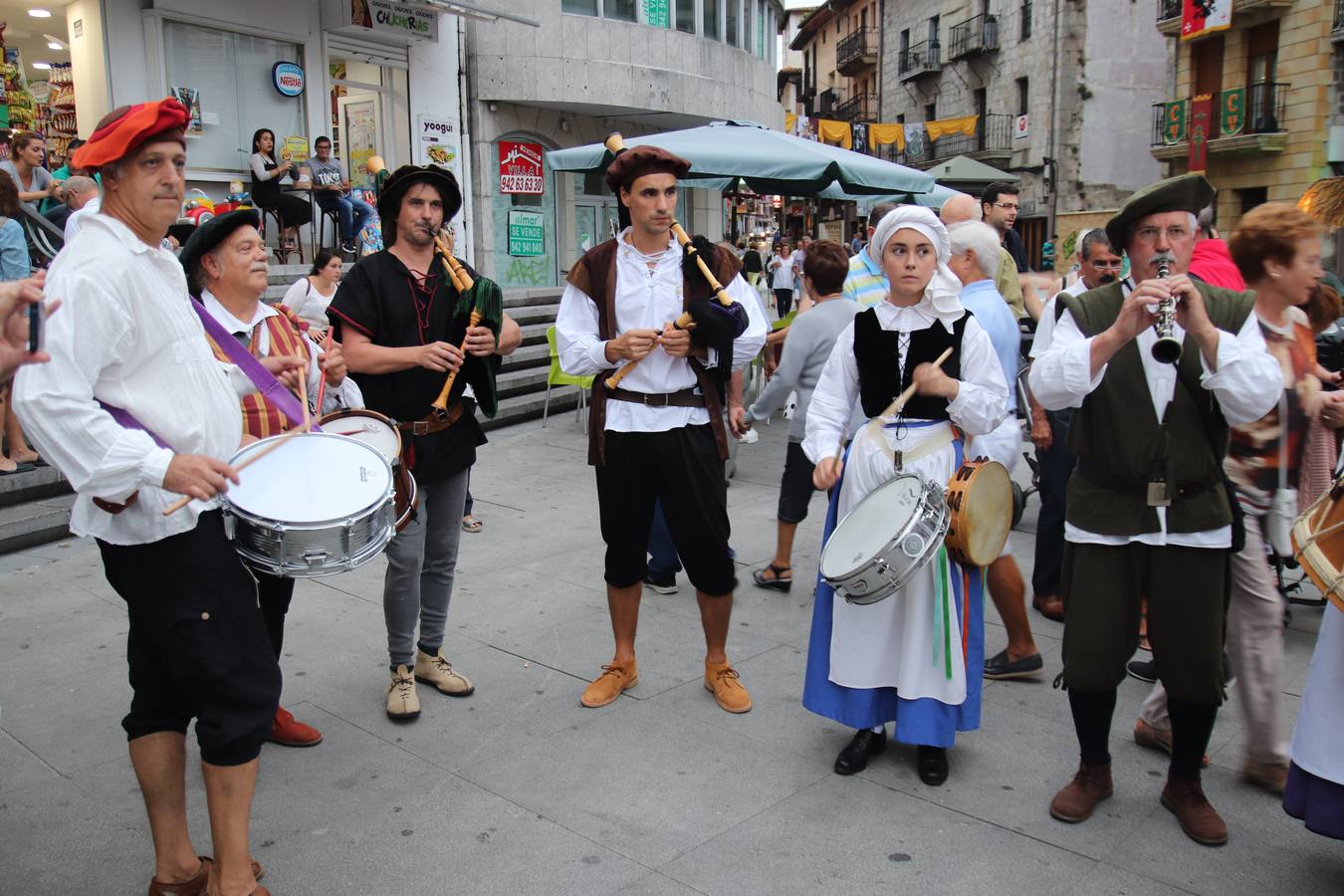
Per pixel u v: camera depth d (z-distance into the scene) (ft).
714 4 60.75
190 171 38.96
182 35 38.50
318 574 8.64
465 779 11.09
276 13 40.96
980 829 10.09
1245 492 10.83
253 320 10.92
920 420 11.16
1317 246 10.52
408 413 12.27
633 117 60.70
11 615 15.79
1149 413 9.58
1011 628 13.71
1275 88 76.89
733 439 25.31
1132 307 8.97
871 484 11.24
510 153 53.88
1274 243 10.52
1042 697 13.28
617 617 13.12
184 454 7.61
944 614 10.58
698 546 12.60
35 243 23.34
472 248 52.21
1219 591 9.70
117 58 36.76
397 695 12.51
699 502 12.50
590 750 11.76
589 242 59.93
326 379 11.32
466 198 51.49
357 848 9.75
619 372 12.43
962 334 11.00
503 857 9.61
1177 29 83.51
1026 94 108.88
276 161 40.11
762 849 9.73
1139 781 11.03
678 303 12.51
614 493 12.70
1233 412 9.35
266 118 41.55
